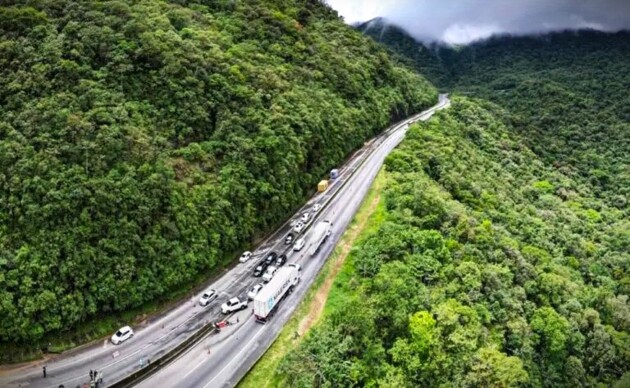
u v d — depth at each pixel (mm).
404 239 83500
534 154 177125
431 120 154875
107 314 69562
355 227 94250
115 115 78812
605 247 129625
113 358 64938
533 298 91062
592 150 193375
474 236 92438
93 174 71750
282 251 89188
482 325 74188
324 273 81750
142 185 74562
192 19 114062
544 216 130750
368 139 143625
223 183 85312
